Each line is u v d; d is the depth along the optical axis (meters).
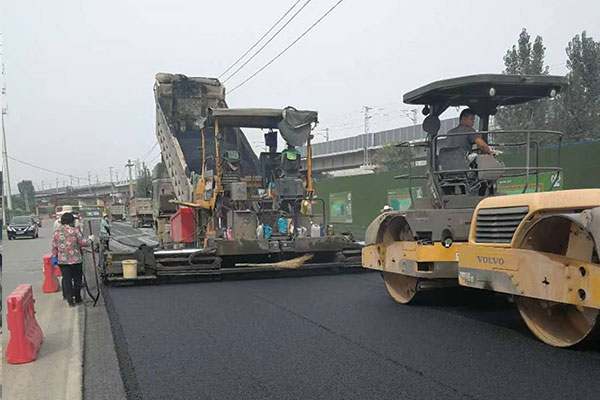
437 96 7.68
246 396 4.52
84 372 5.45
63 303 9.38
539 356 5.22
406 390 4.49
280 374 5.01
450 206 7.39
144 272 10.67
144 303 8.73
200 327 6.91
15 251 22.83
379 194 20.20
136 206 38.09
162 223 16.11
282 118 11.55
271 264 11.07
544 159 12.21
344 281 10.42
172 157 14.16
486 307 7.71
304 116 11.59
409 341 5.92
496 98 7.77
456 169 7.57
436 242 7.10
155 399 4.55
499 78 7.00
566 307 5.55
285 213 11.65
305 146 11.95
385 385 4.62
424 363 5.15
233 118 11.55
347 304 8.09
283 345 5.93
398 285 8.30
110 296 9.62
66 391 4.98
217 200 11.46
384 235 8.35
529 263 5.37
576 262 4.86
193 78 15.73
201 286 10.32
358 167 51.34
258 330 6.64
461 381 4.63
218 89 15.95
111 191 100.44
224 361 5.46
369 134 50.72
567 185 11.76
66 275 8.95
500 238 5.84
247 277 11.18
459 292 8.41
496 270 5.82
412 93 7.79
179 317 7.55
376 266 8.44
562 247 5.51
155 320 7.43
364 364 5.19
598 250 4.52
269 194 11.74
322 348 5.77
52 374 5.52
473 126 7.86
